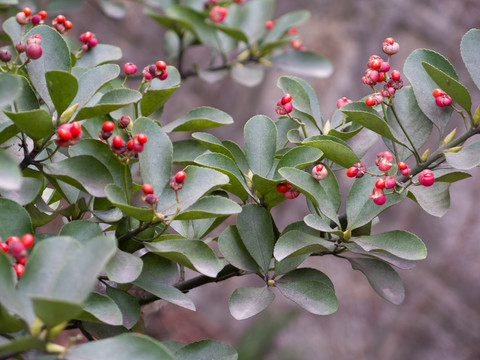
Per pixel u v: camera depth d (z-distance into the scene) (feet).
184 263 2.64
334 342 7.19
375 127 2.77
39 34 2.73
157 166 2.66
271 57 4.47
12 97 2.43
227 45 4.36
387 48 2.81
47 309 2.29
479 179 7.09
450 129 6.26
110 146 2.64
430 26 6.64
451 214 7.16
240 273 2.88
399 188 2.82
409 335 7.15
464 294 7.14
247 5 4.53
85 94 2.69
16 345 2.32
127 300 2.70
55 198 2.92
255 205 2.82
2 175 2.31
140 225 2.64
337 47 6.79
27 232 2.59
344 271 7.52
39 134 2.56
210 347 2.71
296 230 2.73
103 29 6.86
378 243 2.73
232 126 7.04
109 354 2.37
